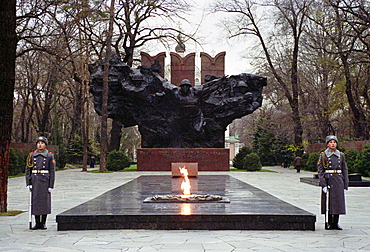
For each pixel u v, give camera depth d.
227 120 31.88
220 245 6.84
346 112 45.62
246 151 35.72
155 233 8.07
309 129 46.50
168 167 31.61
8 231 8.62
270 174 29.84
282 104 51.09
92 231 8.38
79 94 52.19
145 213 8.72
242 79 31.70
